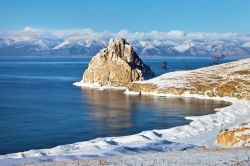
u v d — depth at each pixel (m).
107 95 126.56
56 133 63.88
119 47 172.50
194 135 57.16
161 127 68.62
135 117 79.88
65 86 160.88
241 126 45.94
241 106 92.06
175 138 54.91
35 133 63.88
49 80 192.50
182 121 74.44
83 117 80.25
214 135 56.19
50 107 96.56
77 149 48.22
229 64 145.62
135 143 50.75
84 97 120.12
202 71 140.62
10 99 114.44
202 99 112.31
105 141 52.59
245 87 115.81
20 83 175.00
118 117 80.12
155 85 131.38
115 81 161.50
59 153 45.50
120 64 163.12
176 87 125.69
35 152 47.03
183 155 32.16
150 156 32.97
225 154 31.31
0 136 61.50
